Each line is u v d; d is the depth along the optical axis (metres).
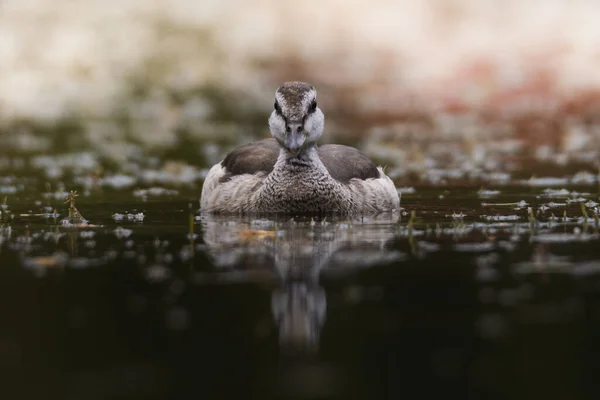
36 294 9.04
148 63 33.31
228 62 34.03
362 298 8.84
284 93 13.41
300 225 12.63
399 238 11.54
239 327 8.10
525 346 7.56
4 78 32.12
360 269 9.90
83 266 10.10
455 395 6.73
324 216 13.45
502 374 7.02
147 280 9.51
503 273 9.62
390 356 7.39
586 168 18.39
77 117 26.91
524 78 32.19
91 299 8.86
